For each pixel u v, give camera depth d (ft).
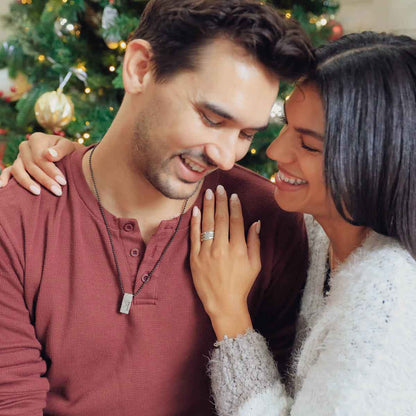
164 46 2.89
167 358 3.50
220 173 3.79
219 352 3.43
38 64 7.29
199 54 2.80
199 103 2.83
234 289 3.44
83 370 3.41
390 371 2.81
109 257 3.33
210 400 3.75
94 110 7.19
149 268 3.35
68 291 3.28
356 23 11.30
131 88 3.05
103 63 7.12
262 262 3.74
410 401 2.84
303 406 3.01
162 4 2.95
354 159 2.99
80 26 7.22
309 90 3.06
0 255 3.16
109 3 6.71
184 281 3.50
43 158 3.42
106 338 3.35
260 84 2.85
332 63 3.02
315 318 3.67
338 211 3.15
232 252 3.47
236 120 2.85
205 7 2.77
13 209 3.23
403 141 2.94
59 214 3.30
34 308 3.32
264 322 4.07
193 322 3.53
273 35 2.78
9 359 3.23
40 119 6.51
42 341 3.37
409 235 3.03
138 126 3.07
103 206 3.36
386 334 2.84
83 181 3.34
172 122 2.92
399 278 2.97
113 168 3.27
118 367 3.42
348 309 3.01
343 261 3.57
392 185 3.00
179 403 3.62
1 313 3.23
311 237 3.93
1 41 7.75
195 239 3.47
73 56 7.16
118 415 3.50
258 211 3.76
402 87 2.93
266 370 3.39
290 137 3.23
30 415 3.25
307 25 6.38
